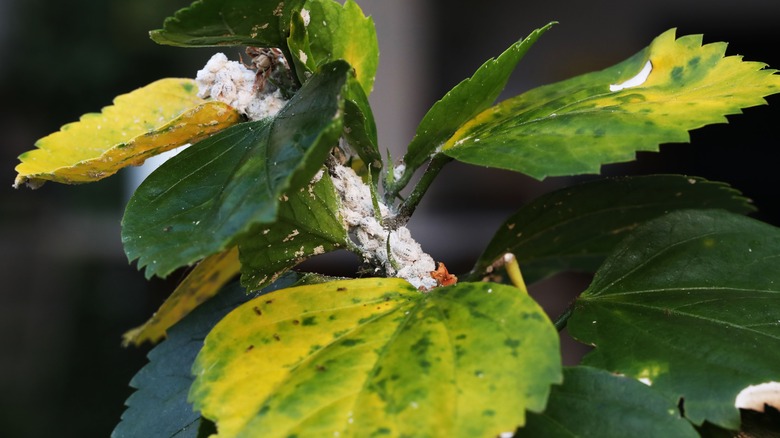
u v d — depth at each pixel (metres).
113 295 1.29
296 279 0.42
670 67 0.40
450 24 1.06
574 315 0.39
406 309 0.37
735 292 0.39
